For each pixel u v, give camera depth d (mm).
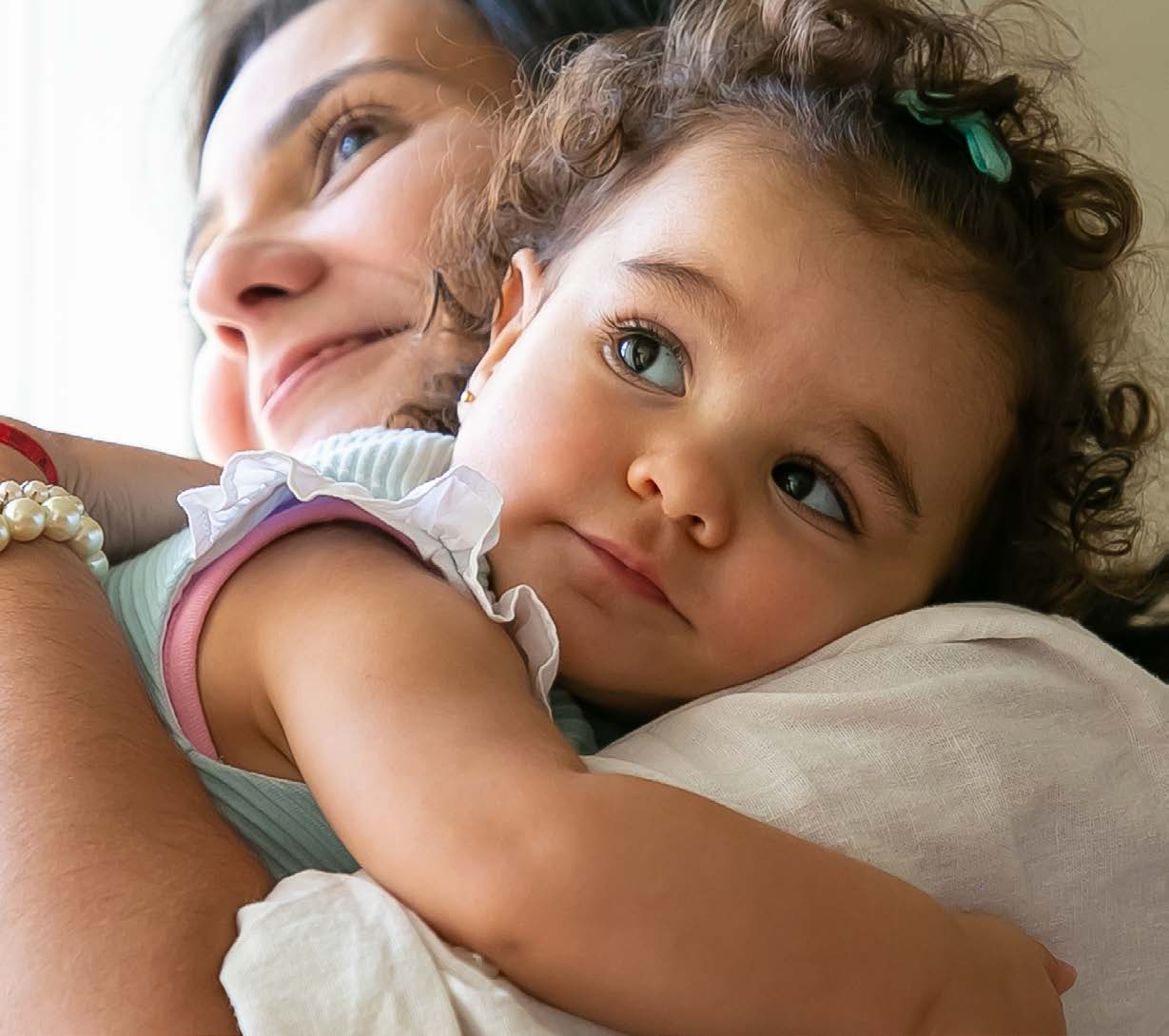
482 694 607
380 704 599
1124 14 1560
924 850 659
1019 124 1065
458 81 1336
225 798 702
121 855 568
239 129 1369
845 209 901
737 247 878
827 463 874
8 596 705
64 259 2010
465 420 941
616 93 1078
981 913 660
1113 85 1558
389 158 1281
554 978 541
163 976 527
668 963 538
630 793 566
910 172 949
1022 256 980
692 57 1076
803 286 871
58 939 538
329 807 597
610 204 1000
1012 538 1041
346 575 675
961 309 924
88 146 2018
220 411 1370
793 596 857
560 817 550
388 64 1326
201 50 1630
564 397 865
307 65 1354
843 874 580
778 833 583
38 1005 524
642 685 850
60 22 2035
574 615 832
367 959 529
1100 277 1101
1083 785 709
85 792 589
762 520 853
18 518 749
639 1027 548
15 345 2002
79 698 638
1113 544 1173
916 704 697
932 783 676
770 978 545
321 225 1286
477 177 1257
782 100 1001
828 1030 552
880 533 901
